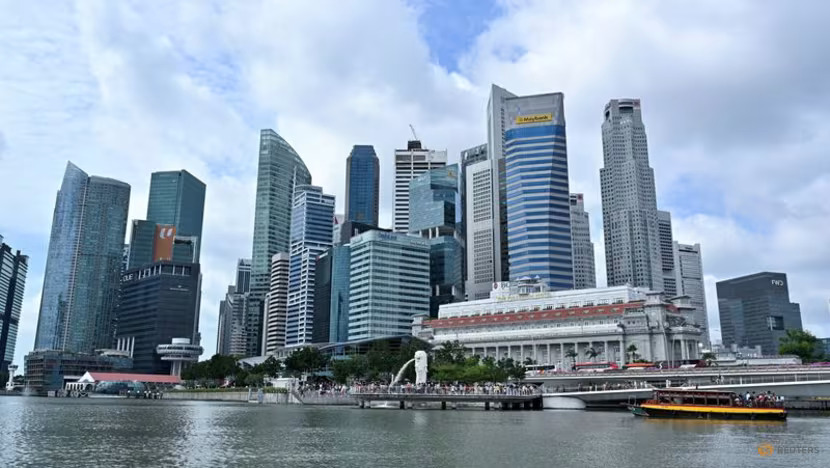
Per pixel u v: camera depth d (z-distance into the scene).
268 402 197.00
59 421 110.19
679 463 59.88
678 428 96.94
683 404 122.38
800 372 146.25
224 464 58.75
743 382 150.12
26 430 90.81
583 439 79.75
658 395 126.94
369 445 73.25
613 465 58.41
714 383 152.12
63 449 68.56
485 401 157.62
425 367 175.62
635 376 178.75
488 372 192.62
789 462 60.34
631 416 129.00
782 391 145.75
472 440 78.56
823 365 156.50
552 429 94.75
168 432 88.44
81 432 87.88
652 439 79.88
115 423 105.38
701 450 69.00
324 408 162.12
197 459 61.69
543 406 168.00
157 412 142.50
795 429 95.00
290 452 67.00
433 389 162.88
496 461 60.81
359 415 129.75
